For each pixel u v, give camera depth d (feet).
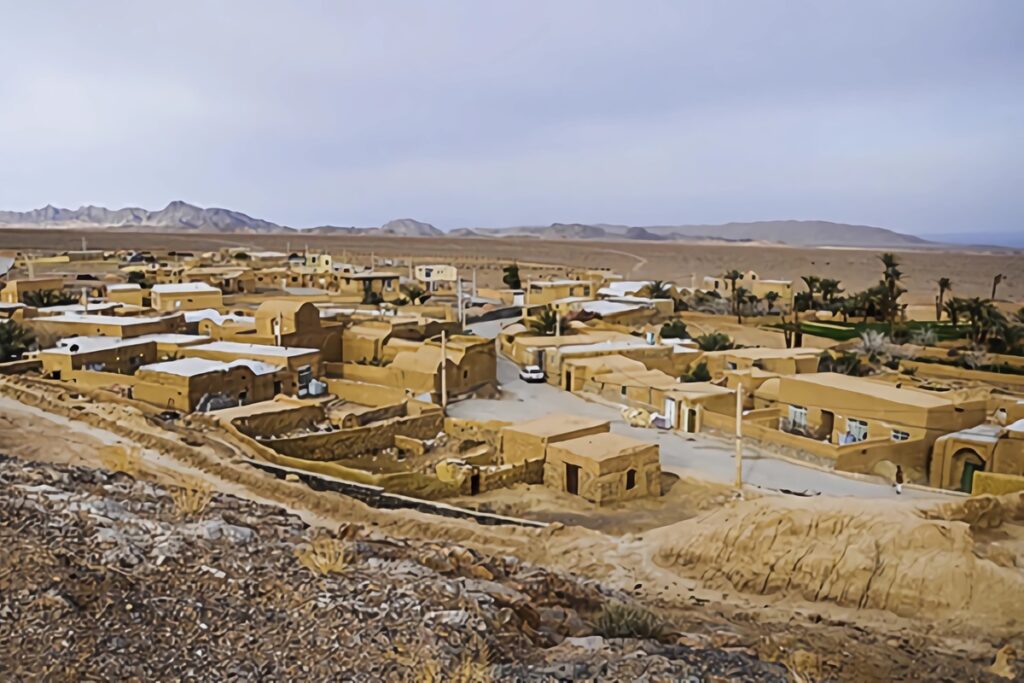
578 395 169.58
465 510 80.23
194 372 125.18
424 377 152.97
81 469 52.80
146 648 27.27
